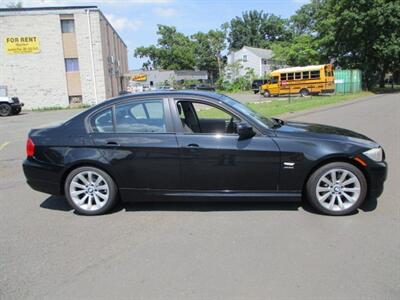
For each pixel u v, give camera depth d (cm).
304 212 504
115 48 4375
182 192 509
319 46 4394
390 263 364
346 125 1345
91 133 520
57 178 521
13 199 606
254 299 312
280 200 499
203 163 494
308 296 313
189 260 382
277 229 451
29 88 3309
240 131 479
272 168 487
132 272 363
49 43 3256
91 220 505
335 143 483
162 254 397
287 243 412
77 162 513
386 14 3650
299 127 543
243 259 380
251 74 6500
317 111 1895
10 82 3291
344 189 487
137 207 547
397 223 461
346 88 3778
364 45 3988
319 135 497
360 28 3762
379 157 487
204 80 8219
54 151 518
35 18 3222
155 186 511
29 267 379
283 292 320
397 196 561
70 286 342
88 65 3309
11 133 1514
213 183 500
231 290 326
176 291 328
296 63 5712
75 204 525
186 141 496
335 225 459
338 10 3947
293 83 3853
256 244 412
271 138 489
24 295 330
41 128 551
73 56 3291
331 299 308
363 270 352
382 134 1127
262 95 4347
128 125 517
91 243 432
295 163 483
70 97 3347
